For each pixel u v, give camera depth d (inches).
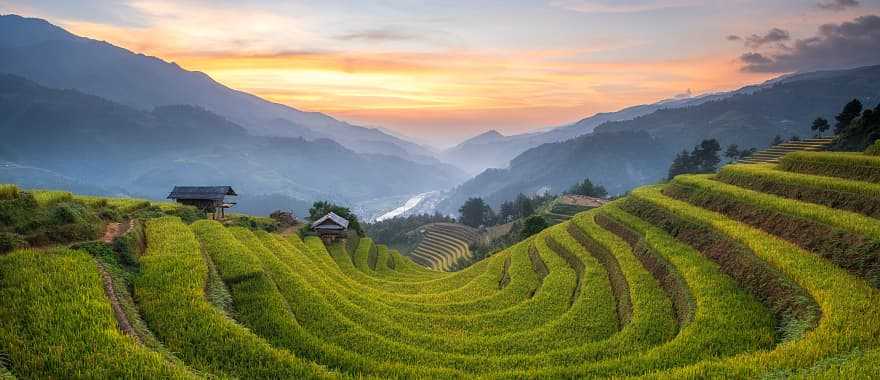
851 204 1085.8
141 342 567.5
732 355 660.1
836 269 799.1
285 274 1010.1
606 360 708.7
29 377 464.8
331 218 2448.3
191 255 896.9
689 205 1475.1
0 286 622.2
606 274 1252.5
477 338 900.0
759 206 1188.5
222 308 748.0
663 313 883.4
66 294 613.9
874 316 633.0
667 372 589.0
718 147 5265.8
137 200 1497.3
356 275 1769.2
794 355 573.6
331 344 745.0
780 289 789.2
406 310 1141.7
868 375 471.8
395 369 674.8
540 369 681.0
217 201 2066.9
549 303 1113.4
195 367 564.1
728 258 982.4
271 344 690.8
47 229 821.2
